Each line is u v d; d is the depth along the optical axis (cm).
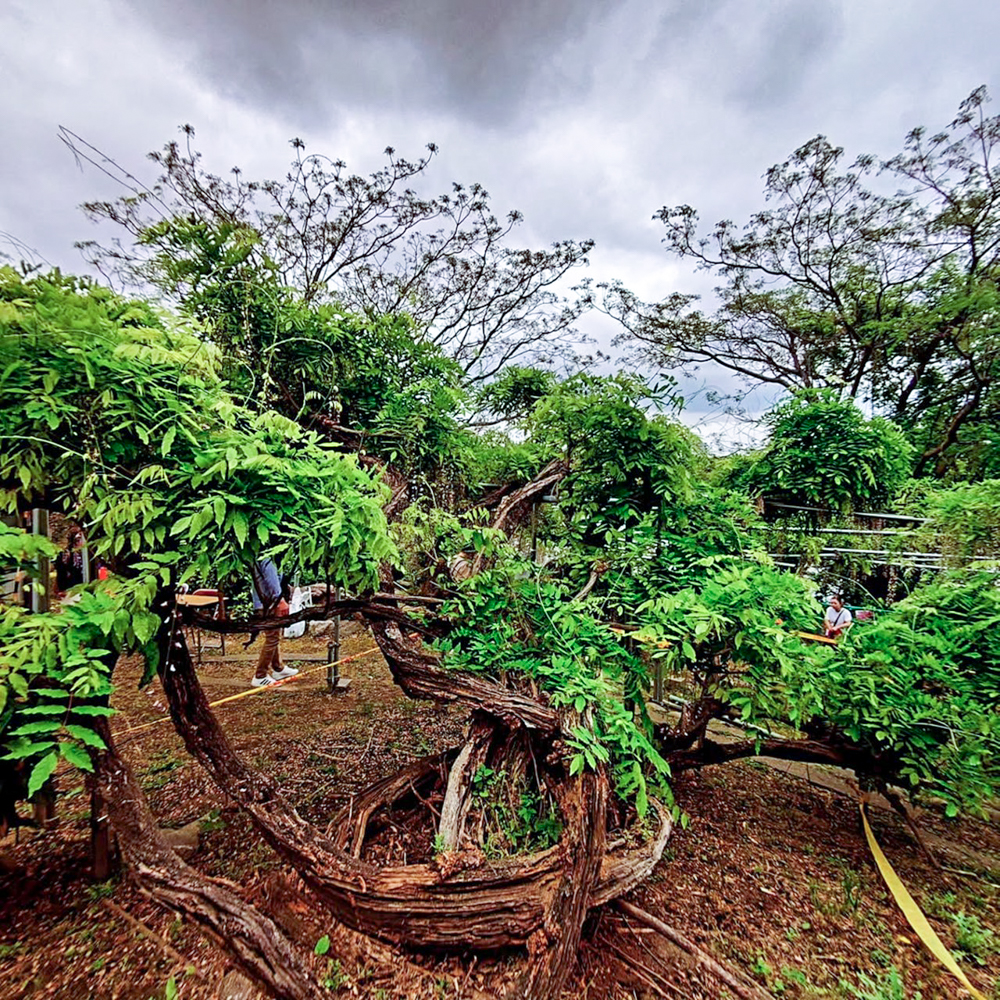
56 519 218
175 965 183
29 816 248
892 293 874
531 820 227
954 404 821
